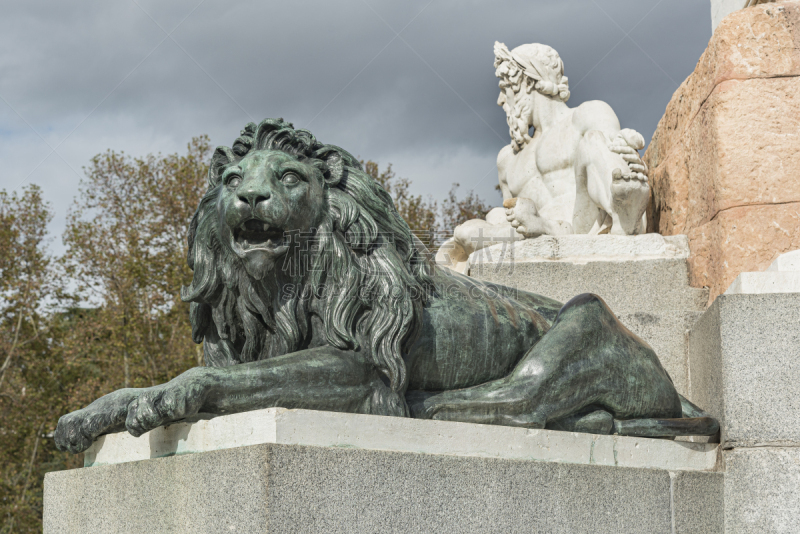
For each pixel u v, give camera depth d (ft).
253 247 8.09
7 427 52.54
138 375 50.83
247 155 8.37
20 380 55.16
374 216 8.89
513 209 14.67
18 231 54.49
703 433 9.57
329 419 7.26
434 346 9.15
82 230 53.67
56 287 54.90
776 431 9.35
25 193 55.67
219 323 8.91
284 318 8.50
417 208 53.36
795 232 12.00
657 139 17.43
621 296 13.42
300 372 7.95
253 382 7.71
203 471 7.13
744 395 9.55
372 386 8.46
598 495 8.35
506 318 9.73
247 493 6.67
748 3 13.94
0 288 53.67
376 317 8.54
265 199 7.84
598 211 15.26
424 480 7.39
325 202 8.62
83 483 8.73
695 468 9.49
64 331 59.77
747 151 12.34
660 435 9.37
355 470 7.04
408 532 7.19
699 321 11.21
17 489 51.34
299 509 6.66
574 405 9.04
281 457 6.67
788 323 9.59
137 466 7.97
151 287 53.31
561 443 8.55
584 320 9.33
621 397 9.31
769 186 12.18
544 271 13.62
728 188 12.34
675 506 8.85
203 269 8.73
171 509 7.45
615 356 9.34
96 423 7.89
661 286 13.39
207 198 8.84
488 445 8.12
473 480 7.66
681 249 13.73
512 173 17.47
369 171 53.88
